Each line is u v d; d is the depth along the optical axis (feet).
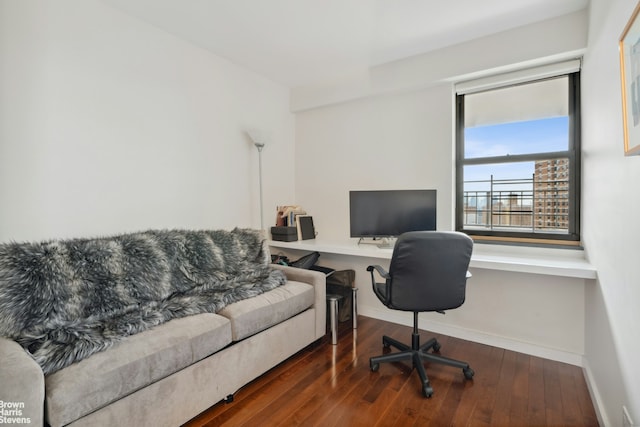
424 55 9.38
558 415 5.70
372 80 10.34
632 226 4.09
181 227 8.78
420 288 6.60
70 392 4.00
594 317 6.46
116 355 4.62
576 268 6.51
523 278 8.25
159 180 8.27
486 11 7.36
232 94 10.12
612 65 5.06
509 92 8.98
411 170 10.06
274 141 11.73
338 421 5.54
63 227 6.57
